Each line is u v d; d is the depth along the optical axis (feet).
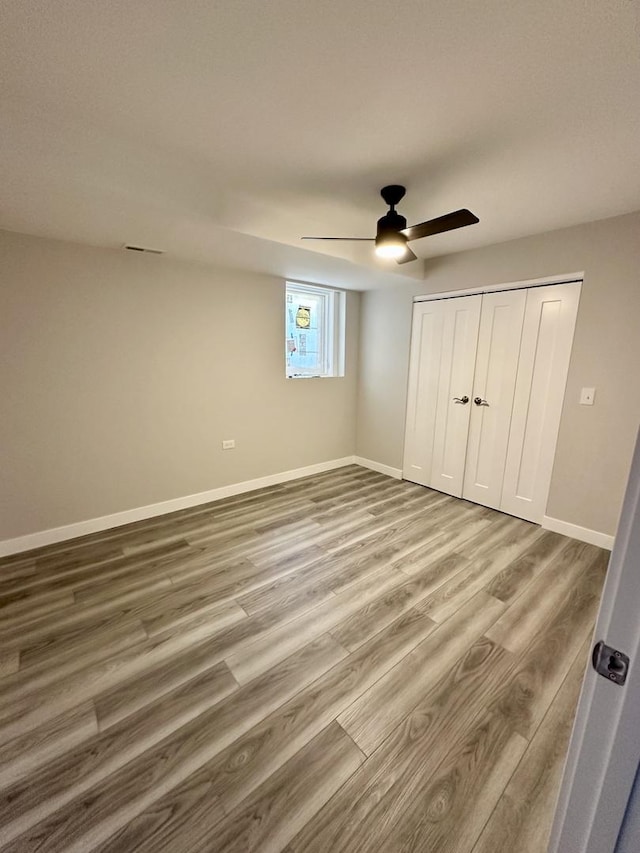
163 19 3.51
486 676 5.23
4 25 3.54
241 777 3.94
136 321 9.13
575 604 6.76
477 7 3.37
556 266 8.94
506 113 4.84
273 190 7.00
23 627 6.04
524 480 10.16
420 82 4.32
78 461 8.79
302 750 4.22
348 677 5.18
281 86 4.43
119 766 4.02
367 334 14.17
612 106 4.66
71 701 4.77
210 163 6.14
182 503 10.73
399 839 3.46
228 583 7.25
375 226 8.84
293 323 13.15
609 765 1.63
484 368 10.71
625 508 1.46
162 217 6.56
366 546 8.74
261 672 5.24
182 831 3.50
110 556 8.17
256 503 11.22
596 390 8.60
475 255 10.47
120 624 6.13
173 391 10.04
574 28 3.55
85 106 4.80
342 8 3.41
